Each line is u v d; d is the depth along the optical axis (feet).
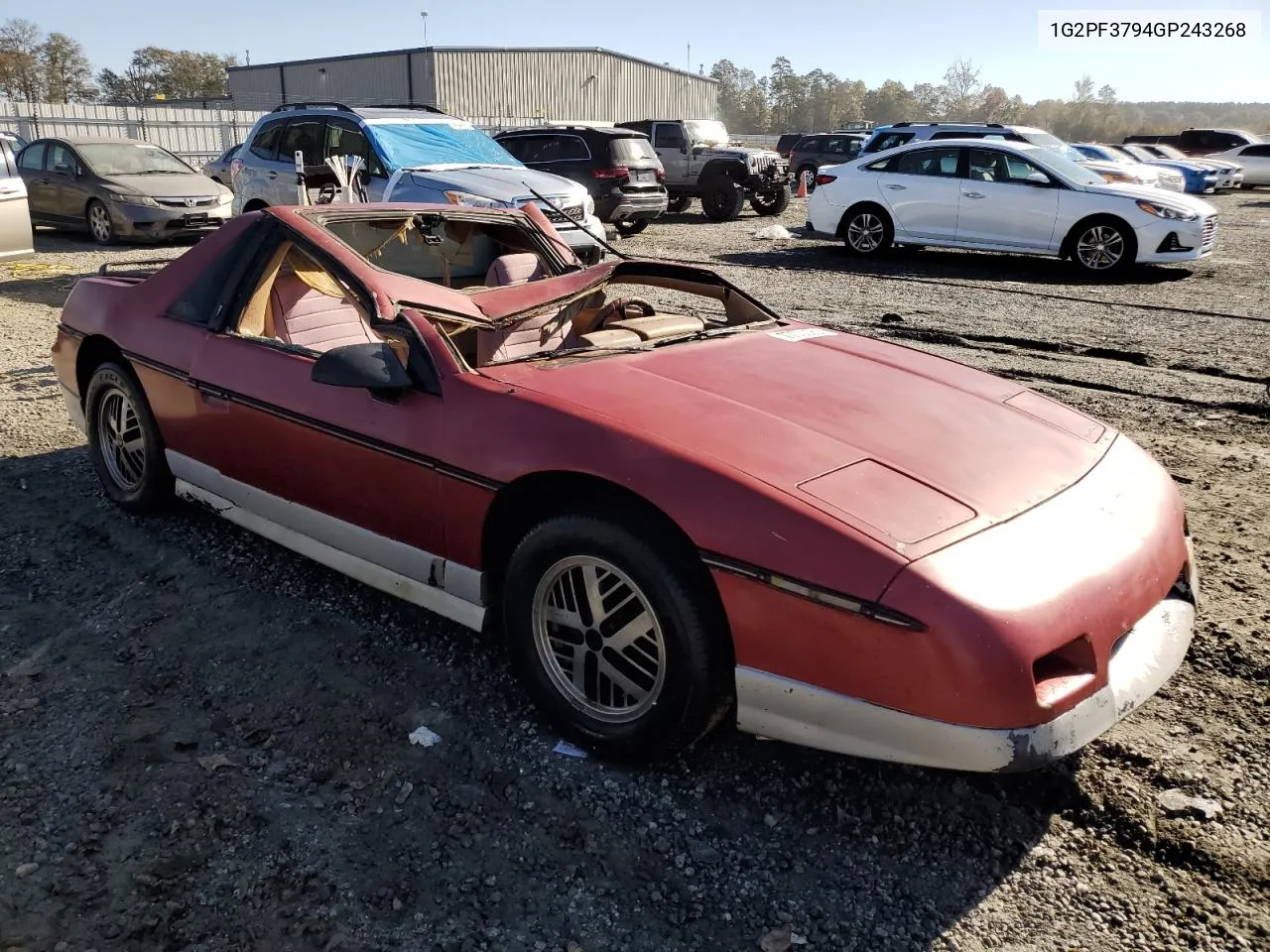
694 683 7.97
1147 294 34.19
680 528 7.71
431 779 8.55
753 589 7.46
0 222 33.01
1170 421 19.06
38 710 9.42
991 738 6.88
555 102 156.25
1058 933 7.01
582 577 8.70
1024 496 8.20
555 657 9.00
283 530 11.53
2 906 7.03
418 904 7.18
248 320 12.00
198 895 7.21
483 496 8.95
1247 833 7.92
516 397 9.06
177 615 11.27
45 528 13.53
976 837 7.97
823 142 95.50
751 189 64.23
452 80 143.74
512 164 36.78
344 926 6.96
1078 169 40.50
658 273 12.60
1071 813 8.21
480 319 10.41
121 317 13.20
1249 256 44.93
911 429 9.05
